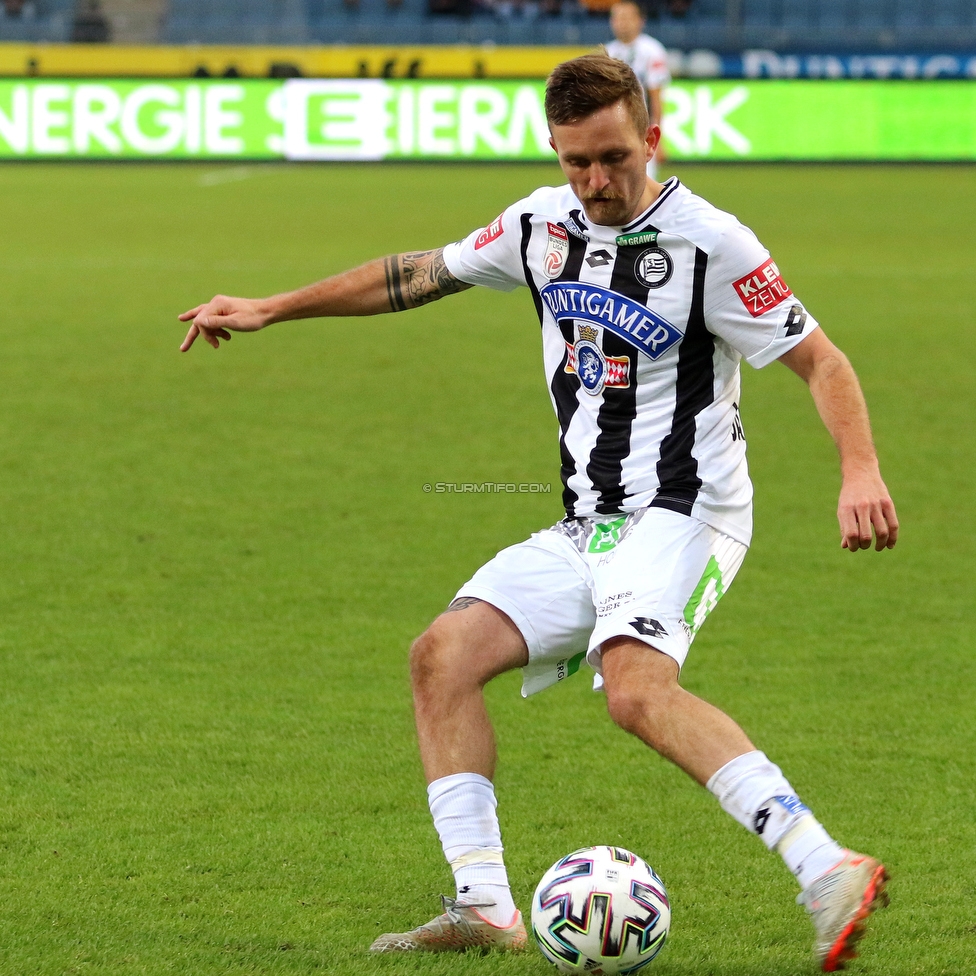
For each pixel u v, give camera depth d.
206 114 97.31
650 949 10.91
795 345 11.48
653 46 63.25
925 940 11.78
